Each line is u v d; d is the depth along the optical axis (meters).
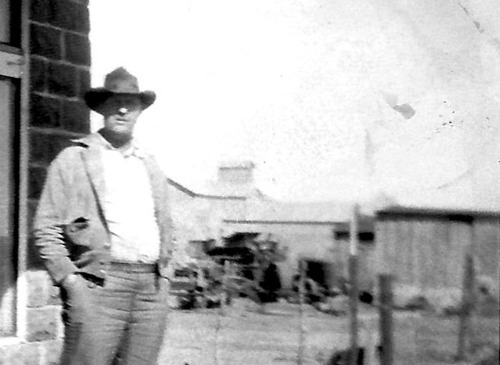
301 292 11.62
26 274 6.21
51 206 5.10
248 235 12.11
